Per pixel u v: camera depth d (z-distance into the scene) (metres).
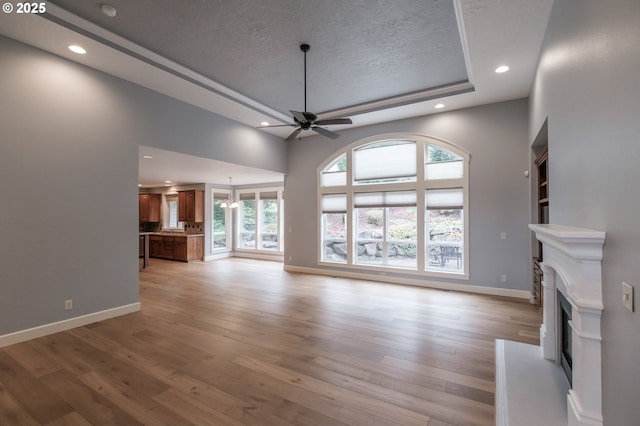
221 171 7.08
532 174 4.70
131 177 4.24
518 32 3.07
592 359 1.57
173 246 9.42
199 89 4.51
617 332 1.39
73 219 3.66
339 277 6.66
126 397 2.24
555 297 2.67
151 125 4.50
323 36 3.42
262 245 9.87
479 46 3.33
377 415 2.04
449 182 5.50
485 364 2.74
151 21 3.14
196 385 2.40
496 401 2.16
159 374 2.57
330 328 3.63
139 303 4.31
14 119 3.21
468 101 5.03
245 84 4.63
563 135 2.36
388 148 6.18
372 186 6.32
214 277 6.72
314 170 7.13
